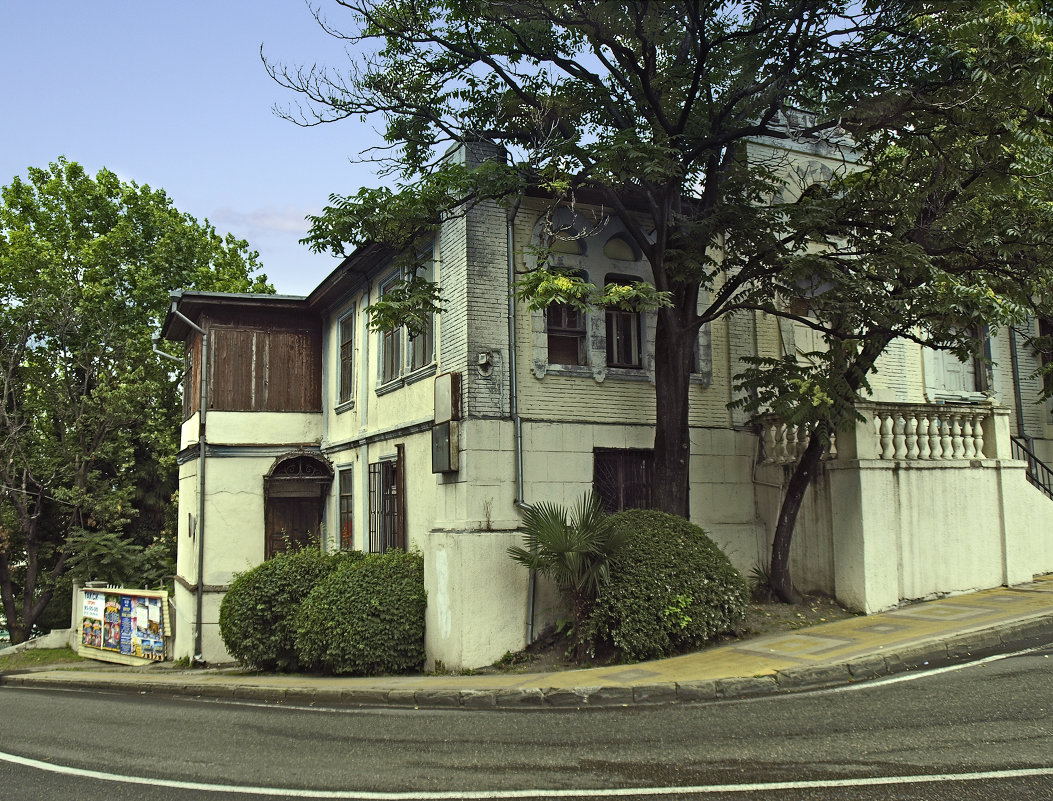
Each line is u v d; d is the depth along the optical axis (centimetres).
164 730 855
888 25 1037
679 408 1166
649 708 802
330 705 965
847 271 1108
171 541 2670
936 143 1067
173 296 1783
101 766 698
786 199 1417
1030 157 1054
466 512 1155
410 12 1135
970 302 962
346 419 1736
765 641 1011
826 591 1205
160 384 2812
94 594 1912
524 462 1199
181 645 1744
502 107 1223
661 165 1038
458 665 1083
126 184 3078
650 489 1293
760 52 1083
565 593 1124
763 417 1304
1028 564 1295
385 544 1477
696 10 1043
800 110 1174
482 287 1208
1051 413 1659
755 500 1345
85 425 2628
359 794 570
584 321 1284
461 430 1185
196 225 3212
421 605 1173
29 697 1275
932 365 1533
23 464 2555
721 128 1151
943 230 1084
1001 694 723
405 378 1414
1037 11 1014
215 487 1761
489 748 680
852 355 1140
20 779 668
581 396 1252
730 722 711
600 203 1285
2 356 2538
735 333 1367
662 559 1031
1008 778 521
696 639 1009
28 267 2717
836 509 1188
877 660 864
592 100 1198
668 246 1172
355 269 1617
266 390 1855
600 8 1074
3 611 2809
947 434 1272
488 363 1192
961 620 1017
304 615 1175
